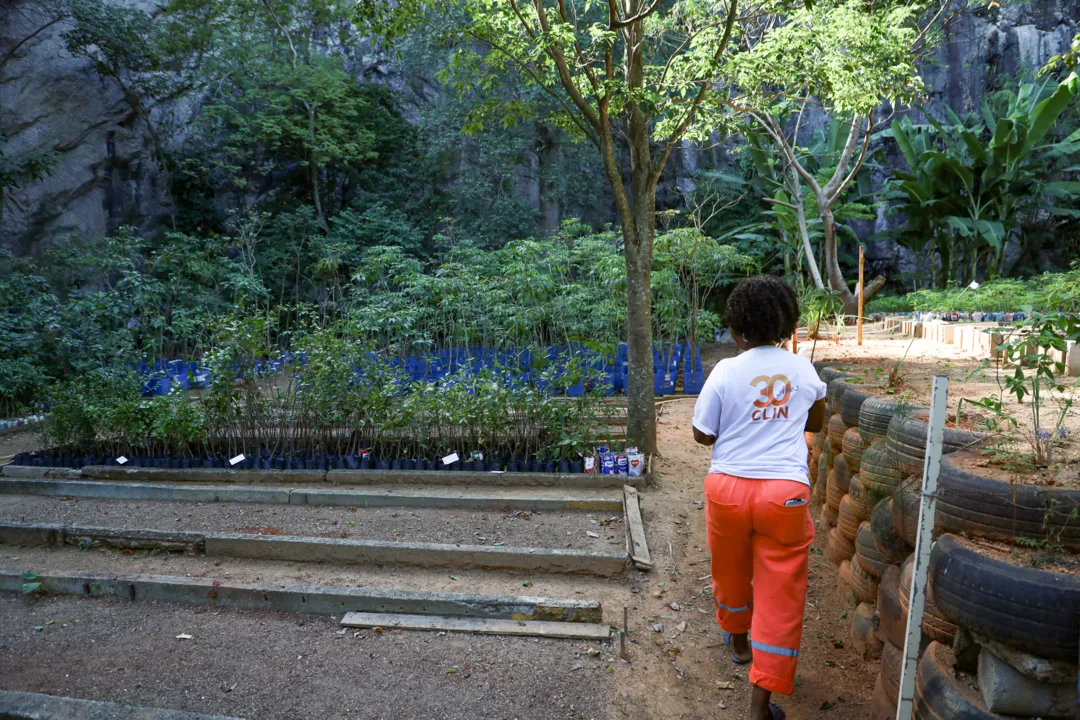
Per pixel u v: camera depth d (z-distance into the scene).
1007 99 20.09
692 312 10.82
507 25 6.66
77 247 15.91
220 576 4.47
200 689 3.28
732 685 3.25
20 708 3.03
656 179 6.62
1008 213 18.58
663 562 4.55
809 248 15.66
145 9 19.50
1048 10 21.80
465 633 3.75
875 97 8.82
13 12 17.00
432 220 20.30
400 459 6.31
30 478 6.53
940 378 2.09
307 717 3.06
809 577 4.30
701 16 8.18
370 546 4.61
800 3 8.35
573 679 3.31
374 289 14.42
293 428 6.74
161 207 19.72
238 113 18.95
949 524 2.32
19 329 11.58
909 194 18.91
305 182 21.22
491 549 4.51
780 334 2.83
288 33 20.55
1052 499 2.08
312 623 3.91
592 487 5.88
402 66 20.27
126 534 4.93
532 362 7.12
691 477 6.25
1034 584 1.89
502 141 18.75
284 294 18.31
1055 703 1.93
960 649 2.15
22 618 4.03
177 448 6.75
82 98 18.20
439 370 11.12
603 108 6.18
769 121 14.37
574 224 13.00
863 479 3.52
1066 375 4.82
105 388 7.79
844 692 3.15
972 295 11.34
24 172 15.16
